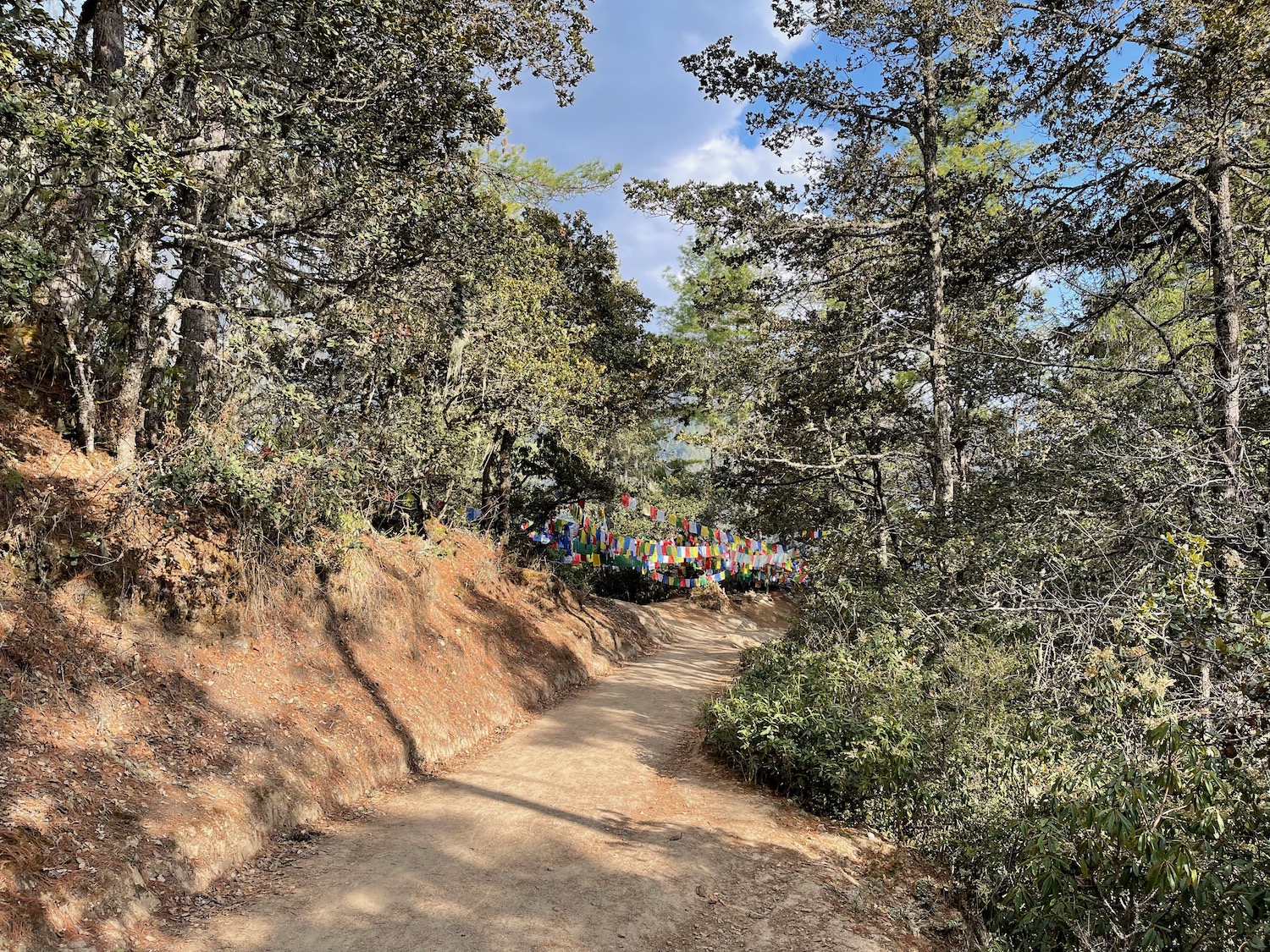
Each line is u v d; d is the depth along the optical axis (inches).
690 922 202.8
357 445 361.7
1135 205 403.5
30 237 263.9
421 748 340.8
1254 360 348.2
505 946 184.4
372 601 391.5
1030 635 300.0
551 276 557.9
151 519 295.4
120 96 245.3
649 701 496.4
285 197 335.9
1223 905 151.7
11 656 223.9
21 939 150.7
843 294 597.3
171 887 191.6
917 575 454.0
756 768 313.6
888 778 269.9
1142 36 359.6
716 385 604.4
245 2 278.4
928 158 538.6
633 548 599.8
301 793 259.9
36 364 316.8
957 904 225.9
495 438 577.6
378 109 305.7
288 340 339.3
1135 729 200.1
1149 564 305.4
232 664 296.4
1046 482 390.6
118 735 229.9
